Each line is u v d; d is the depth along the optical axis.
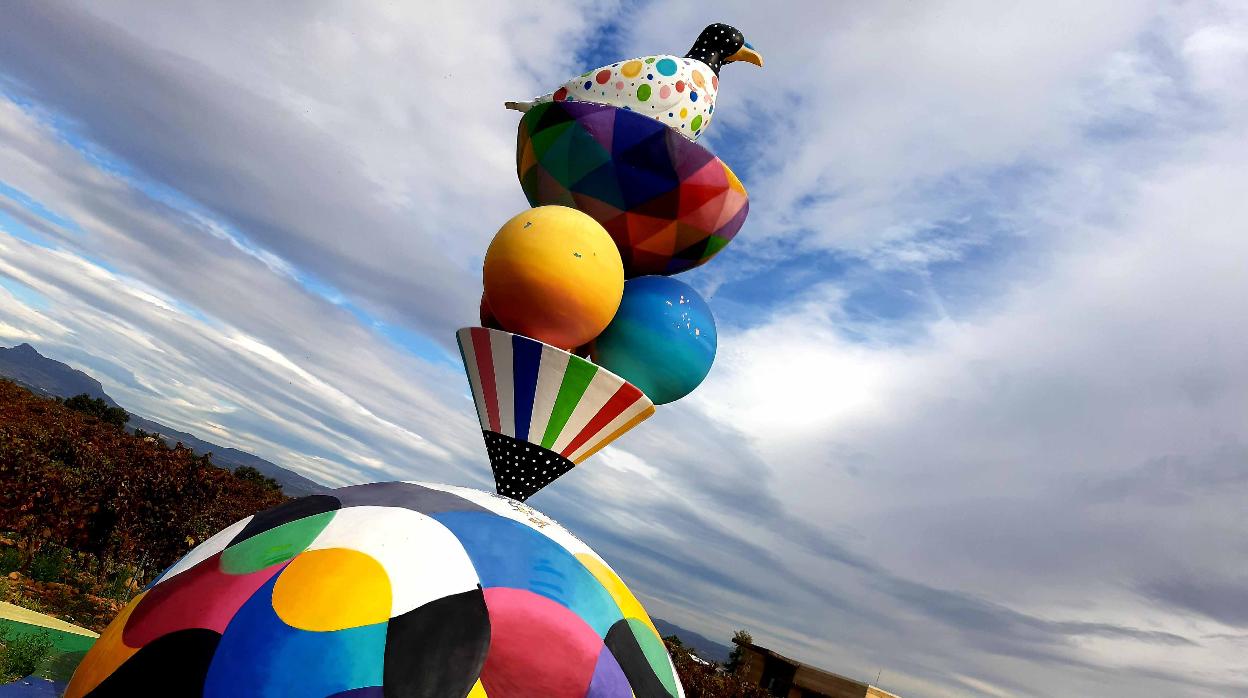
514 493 6.60
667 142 6.85
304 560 4.23
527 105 7.62
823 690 40.97
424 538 4.48
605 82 7.34
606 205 7.16
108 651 4.08
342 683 3.78
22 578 21.80
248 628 3.93
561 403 6.35
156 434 43.44
